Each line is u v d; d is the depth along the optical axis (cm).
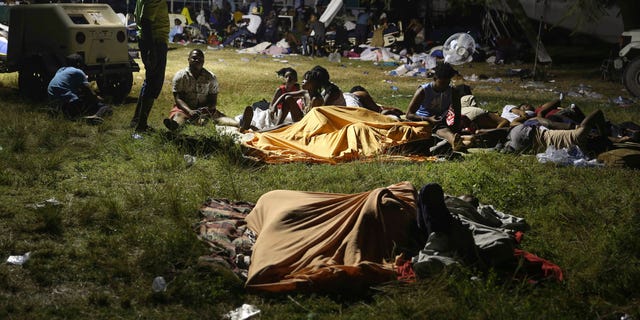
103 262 528
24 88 1260
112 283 498
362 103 1067
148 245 559
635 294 498
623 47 1795
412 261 507
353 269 489
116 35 1300
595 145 927
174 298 480
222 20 3083
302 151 891
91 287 495
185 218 634
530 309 452
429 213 518
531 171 839
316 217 552
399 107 1349
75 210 637
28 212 629
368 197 544
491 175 795
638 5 2070
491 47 2602
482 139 978
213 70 1967
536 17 2661
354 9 3053
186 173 789
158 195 687
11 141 901
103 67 1281
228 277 501
